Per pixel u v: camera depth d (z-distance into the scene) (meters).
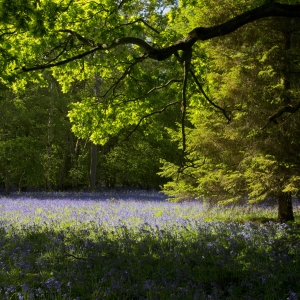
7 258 8.16
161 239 9.51
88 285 6.48
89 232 10.36
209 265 7.73
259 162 11.40
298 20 11.63
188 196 13.92
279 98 11.42
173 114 34.00
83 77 10.11
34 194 27.84
